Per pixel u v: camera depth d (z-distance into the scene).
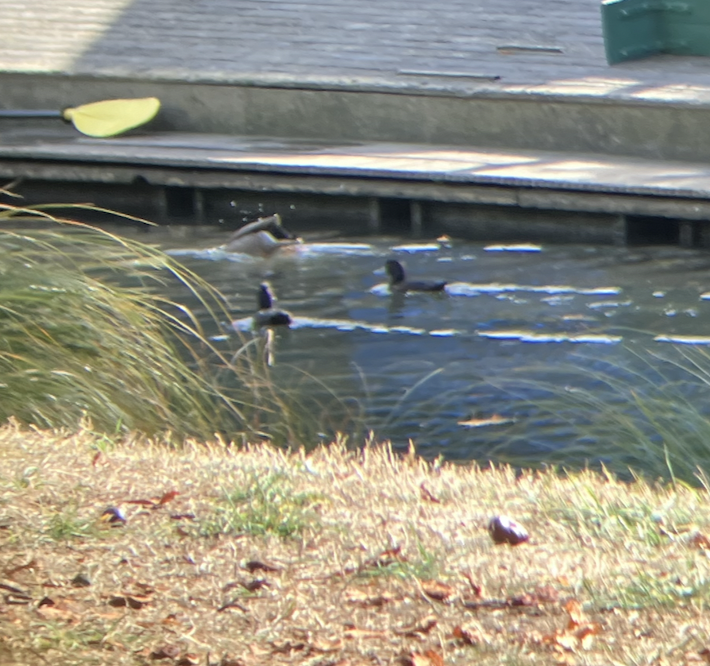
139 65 23.34
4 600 4.65
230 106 22.80
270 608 4.76
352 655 4.41
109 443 7.09
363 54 22.88
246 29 24.28
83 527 5.41
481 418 10.70
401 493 6.25
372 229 19.44
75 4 25.73
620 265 16.50
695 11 21.64
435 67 22.03
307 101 22.28
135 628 4.52
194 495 5.93
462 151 20.88
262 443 9.48
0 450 6.64
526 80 21.16
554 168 19.27
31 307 9.35
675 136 19.67
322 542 5.43
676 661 4.32
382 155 20.73
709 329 13.38
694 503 6.16
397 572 5.08
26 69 23.48
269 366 12.34
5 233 10.12
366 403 11.22
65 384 8.62
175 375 9.96
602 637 4.52
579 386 11.57
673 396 10.85
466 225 19.30
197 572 5.06
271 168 20.31
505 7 24.27
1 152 21.73
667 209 17.56
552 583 4.99
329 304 14.74
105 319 9.70
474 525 5.72
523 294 15.09
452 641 4.52
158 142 22.25
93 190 21.81
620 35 21.53
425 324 13.88
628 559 5.26
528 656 4.39
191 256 17.33
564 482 6.75
